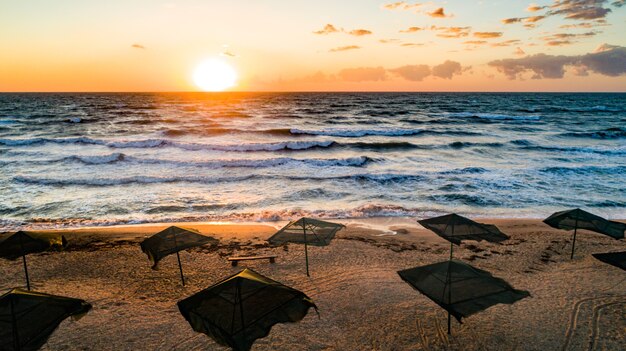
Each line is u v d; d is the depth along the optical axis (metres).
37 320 5.00
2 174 21.25
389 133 38.84
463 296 5.82
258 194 18.22
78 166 23.39
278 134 38.47
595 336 7.36
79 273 10.33
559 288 9.33
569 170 22.55
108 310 8.45
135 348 7.14
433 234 13.36
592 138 37.16
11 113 60.84
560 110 75.81
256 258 10.95
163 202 16.95
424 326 7.76
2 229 13.77
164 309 8.52
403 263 10.91
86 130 39.81
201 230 13.66
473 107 85.25
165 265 10.83
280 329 7.65
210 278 10.02
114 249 11.91
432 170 23.09
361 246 12.18
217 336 4.77
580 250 11.87
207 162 24.12
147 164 24.08
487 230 9.15
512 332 7.52
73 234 13.22
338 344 7.23
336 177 20.98
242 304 5.09
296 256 11.41
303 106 87.38
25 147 29.62
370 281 9.74
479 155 28.44
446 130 41.25
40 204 16.55
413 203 16.98
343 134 38.38
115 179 19.95
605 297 8.87
